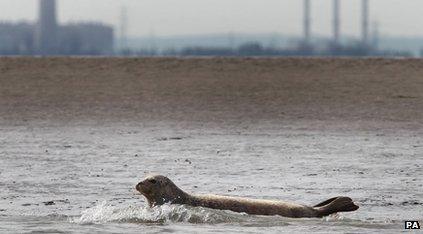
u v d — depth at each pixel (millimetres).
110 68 122125
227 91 111125
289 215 47625
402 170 65438
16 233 43594
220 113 99375
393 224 45875
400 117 95875
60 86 113812
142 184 48812
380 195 55344
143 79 117000
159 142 81125
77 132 87938
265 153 74125
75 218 47688
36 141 82125
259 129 89250
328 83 114062
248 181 60844
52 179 61844
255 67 122438
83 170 65812
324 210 47750
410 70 119750
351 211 48406
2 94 109812
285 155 73000
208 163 69000
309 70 120688
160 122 94125
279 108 102125
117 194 56156
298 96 107938
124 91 111375
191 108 102375
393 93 108500
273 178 62000
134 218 47062
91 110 101500
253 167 66938
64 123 93938
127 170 65938
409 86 111875
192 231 43656
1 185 59438
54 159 71375
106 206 50938
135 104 104688
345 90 110438
